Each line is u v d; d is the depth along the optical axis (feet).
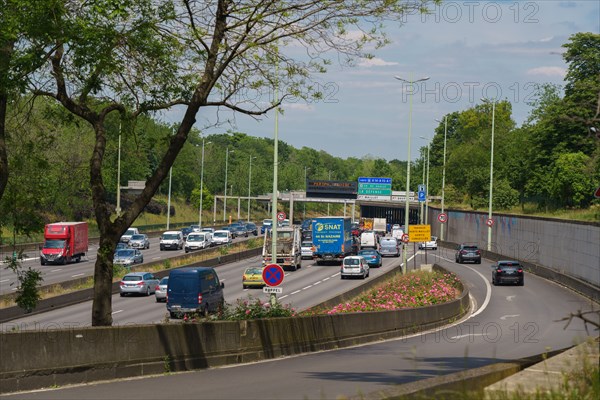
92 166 90.17
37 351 64.85
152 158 485.97
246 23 84.07
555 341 122.42
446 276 229.86
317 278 279.28
